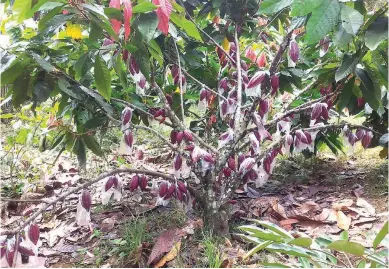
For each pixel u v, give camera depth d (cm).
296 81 251
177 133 225
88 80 230
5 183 332
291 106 301
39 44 204
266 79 211
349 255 200
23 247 147
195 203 228
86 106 227
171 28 177
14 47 201
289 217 244
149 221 249
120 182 203
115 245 226
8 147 343
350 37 176
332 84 252
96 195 307
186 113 307
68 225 259
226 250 208
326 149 399
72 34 218
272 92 212
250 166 212
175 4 167
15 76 190
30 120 323
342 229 230
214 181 225
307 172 337
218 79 278
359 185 295
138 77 199
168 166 379
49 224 262
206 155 199
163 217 252
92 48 201
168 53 246
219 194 229
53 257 220
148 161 391
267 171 222
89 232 246
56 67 204
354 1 188
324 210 249
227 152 225
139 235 220
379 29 169
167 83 303
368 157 367
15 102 200
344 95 230
